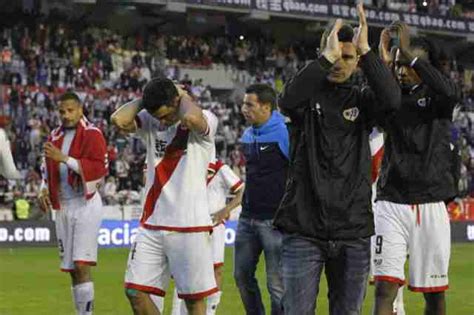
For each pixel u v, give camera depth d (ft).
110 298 47.91
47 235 92.43
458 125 141.90
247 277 31.17
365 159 21.97
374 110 21.68
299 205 21.83
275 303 29.94
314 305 22.04
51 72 126.93
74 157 34.53
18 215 95.61
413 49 26.61
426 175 26.53
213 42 153.69
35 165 112.47
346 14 150.82
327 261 22.27
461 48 169.78
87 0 132.46
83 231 34.45
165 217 24.98
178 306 32.32
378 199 27.27
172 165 25.12
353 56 21.47
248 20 148.97
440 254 26.91
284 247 22.27
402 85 26.63
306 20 150.82
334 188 21.62
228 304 44.86
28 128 115.85
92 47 135.74
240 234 30.89
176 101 24.43
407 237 26.81
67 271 34.99
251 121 30.25
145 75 136.98
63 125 35.09
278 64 154.40
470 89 159.43
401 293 33.78
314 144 21.79
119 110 24.73
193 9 141.79
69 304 45.44
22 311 42.65
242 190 33.14
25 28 131.34
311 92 21.24
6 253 82.53
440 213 26.84
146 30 151.84
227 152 126.00
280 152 29.76
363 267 22.02
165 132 25.07
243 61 151.64
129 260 25.41
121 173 111.86
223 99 146.10
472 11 164.66
